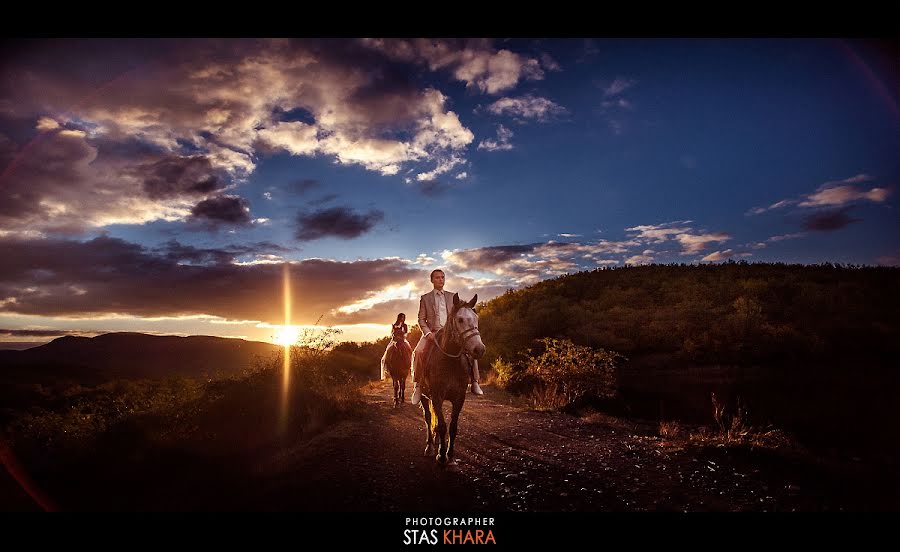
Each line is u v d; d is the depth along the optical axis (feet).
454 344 21.81
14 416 41.27
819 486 19.24
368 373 78.18
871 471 21.34
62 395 61.26
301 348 39.88
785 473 20.76
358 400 39.93
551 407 39.81
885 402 41.91
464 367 22.38
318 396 35.94
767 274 111.34
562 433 30.25
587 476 21.08
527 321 90.38
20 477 24.93
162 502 21.12
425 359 23.54
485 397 47.32
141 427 29.40
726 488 19.11
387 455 24.89
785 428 34.30
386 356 43.68
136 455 27.12
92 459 26.68
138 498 22.18
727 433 26.96
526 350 65.98
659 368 62.23
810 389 48.34
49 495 22.85
